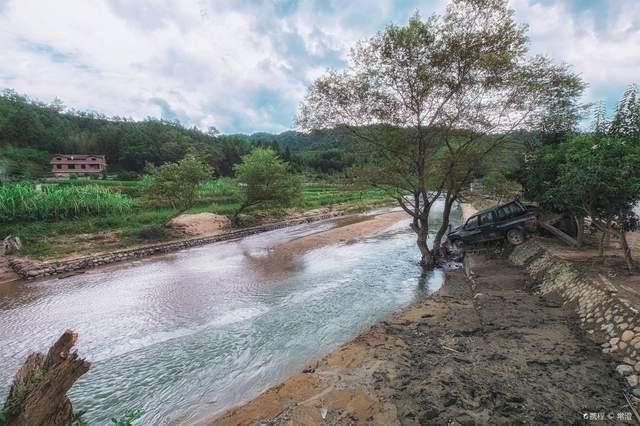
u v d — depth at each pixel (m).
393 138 11.91
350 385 4.98
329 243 18.22
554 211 11.23
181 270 14.14
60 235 18.73
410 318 7.46
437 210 32.62
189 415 5.18
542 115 10.90
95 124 96.56
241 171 24.42
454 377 4.84
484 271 10.59
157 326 8.54
